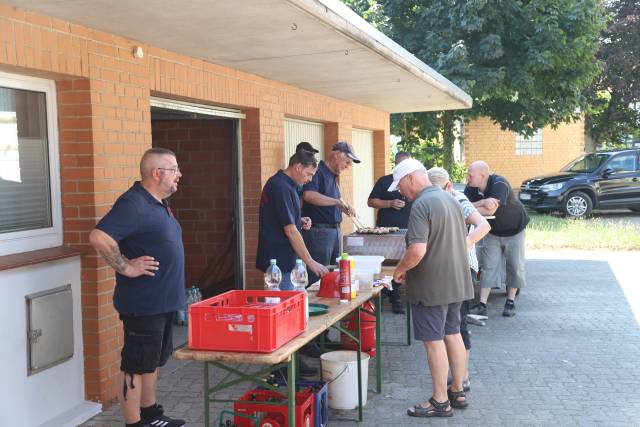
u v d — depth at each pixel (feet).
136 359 13.46
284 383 15.40
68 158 15.90
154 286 13.37
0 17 13.38
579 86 64.85
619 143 98.02
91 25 15.46
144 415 14.34
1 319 13.79
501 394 17.37
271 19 15.25
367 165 42.42
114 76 16.60
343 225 35.01
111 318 16.44
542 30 57.98
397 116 66.28
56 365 15.24
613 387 17.80
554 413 15.96
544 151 88.12
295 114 28.30
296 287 16.34
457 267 15.53
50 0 13.12
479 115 69.87
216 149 27.07
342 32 16.65
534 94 63.67
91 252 15.97
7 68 14.11
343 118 34.73
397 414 16.07
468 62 59.52
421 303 15.51
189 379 18.75
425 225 15.12
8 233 14.64
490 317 26.32
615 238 46.29
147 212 13.24
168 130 27.32
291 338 12.31
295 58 20.71
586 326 24.61
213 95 21.44
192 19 15.07
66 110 15.83
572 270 36.88
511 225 25.55
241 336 11.62
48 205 15.80
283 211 17.99
